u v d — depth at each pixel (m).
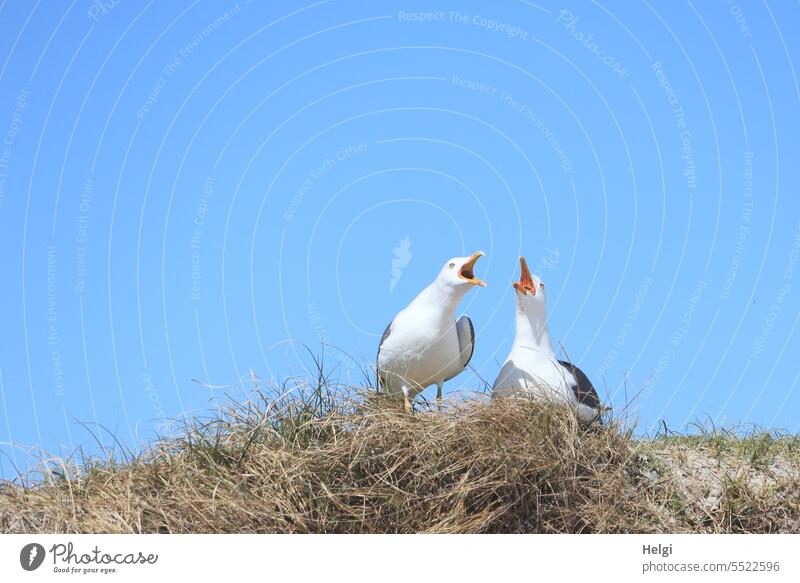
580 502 7.41
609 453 7.74
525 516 7.29
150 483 7.29
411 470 7.24
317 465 7.33
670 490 7.71
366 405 8.01
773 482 7.86
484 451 7.27
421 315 8.74
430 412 7.91
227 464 7.46
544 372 8.02
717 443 8.43
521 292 8.15
